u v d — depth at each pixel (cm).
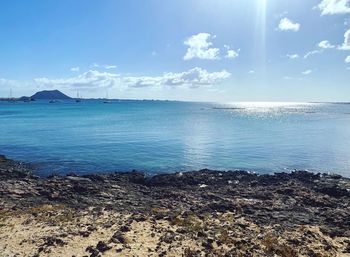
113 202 2889
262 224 2245
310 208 2772
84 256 1517
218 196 3117
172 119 15050
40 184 3403
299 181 3819
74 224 2050
